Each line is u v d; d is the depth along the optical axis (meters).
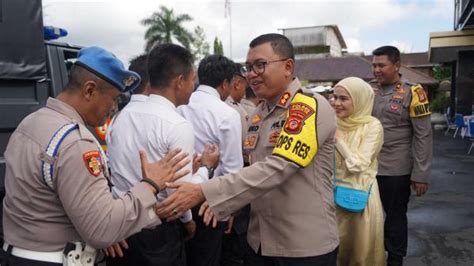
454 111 18.62
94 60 1.64
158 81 2.22
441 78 30.88
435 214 5.70
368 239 2.82
